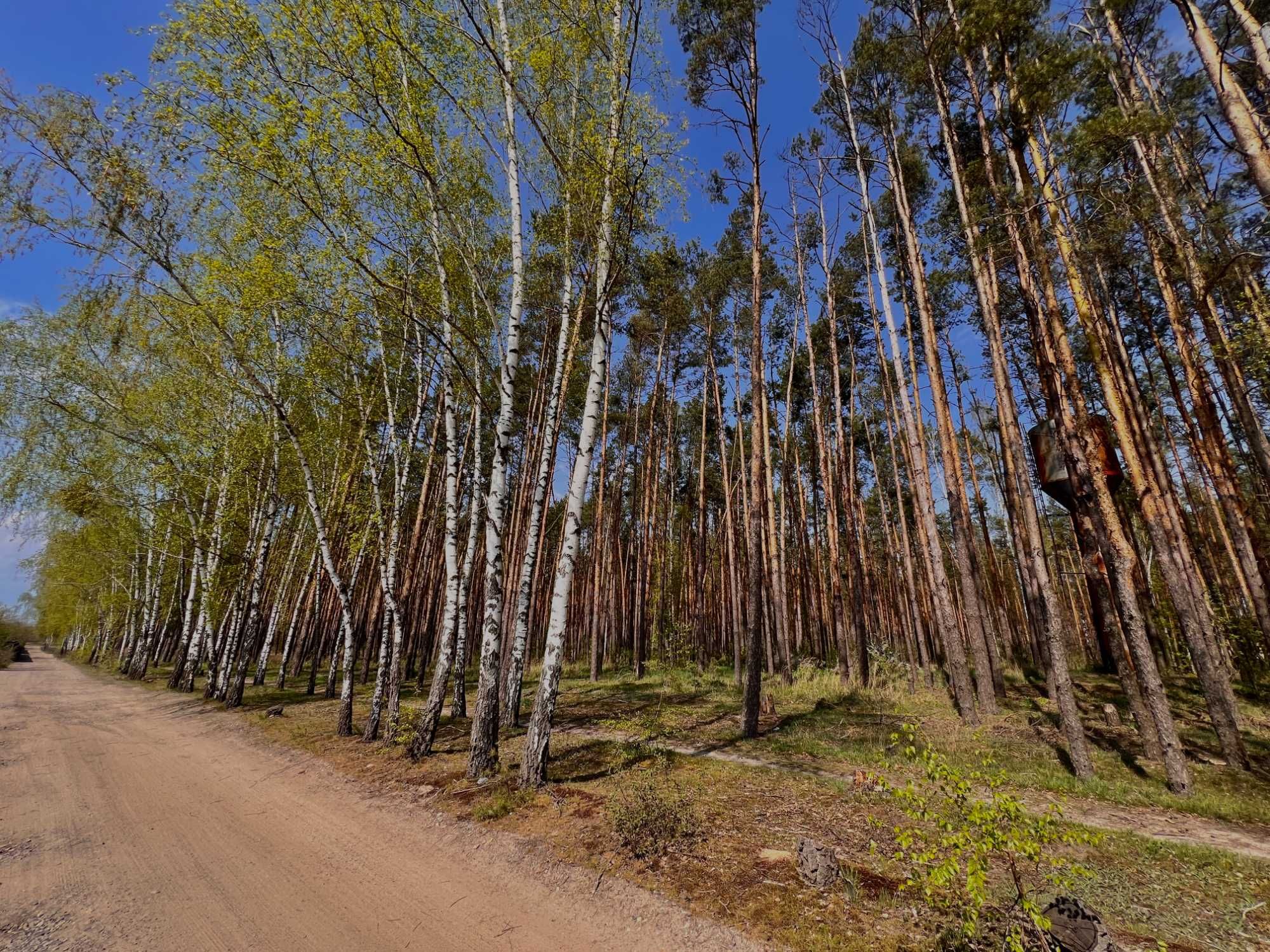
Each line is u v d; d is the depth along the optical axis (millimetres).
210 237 11328
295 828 6820
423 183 10141
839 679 17375
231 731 13156
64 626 47594
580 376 18422
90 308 12688
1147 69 11266
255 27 8398
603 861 5480
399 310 9422
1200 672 9023
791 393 20812
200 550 19750
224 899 5016
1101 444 13188
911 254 13703
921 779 7809
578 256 10648
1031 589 21391
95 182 9984
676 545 29859
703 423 23172
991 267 11984
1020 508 12125
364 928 4555
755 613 11516
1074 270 9625
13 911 4742
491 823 6621
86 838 6430
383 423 14031
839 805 6824
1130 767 8766
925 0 12078
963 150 12875
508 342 9297
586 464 8406
